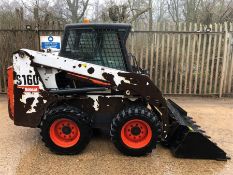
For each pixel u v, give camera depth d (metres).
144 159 4.97
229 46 9.27
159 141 5.43
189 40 9.16
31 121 5.20
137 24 9.15
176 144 5.20
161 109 5.13
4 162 4.80
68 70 5.10
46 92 5.12
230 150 5.43
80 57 5.23
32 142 5.61
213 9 17.27
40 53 5.09
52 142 5.03
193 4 17.73
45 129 5.00
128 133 5.05
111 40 5.18
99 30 5.15
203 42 9.22
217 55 9.30
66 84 5.34
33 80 5.10
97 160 4.91
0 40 9.21
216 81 9.48
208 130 6.49
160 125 5.03
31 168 4.61
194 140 4.96
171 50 9.25
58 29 9.28
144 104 5.33
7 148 5.33
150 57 9.30
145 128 5.03
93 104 5.24
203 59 9.30
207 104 8.72
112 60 5.23
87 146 5.45
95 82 5.10
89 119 5.15
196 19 16.41
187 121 5.87
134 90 5.08
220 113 7.81
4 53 9.24
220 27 9.10
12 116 5.39
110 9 12.02
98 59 5.23
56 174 4.43
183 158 5.02
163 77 9.48
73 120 4.97
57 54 5.30
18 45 9.25
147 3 17.14
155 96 5.09
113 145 5.51
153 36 9.18
